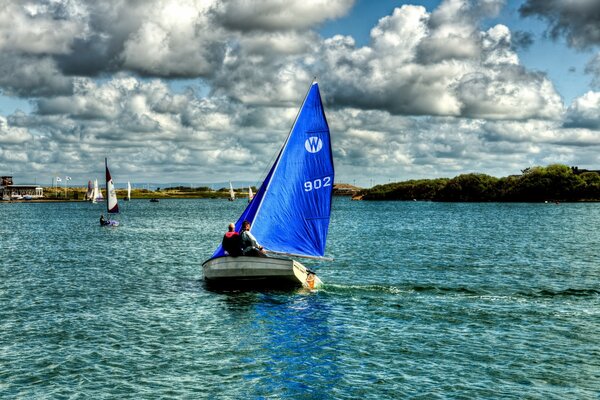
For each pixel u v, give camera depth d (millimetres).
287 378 18375
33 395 17016
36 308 28047
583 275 38938
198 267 44156
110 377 18422
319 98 31984
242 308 27516
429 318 25500
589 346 21344
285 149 32531
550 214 148625
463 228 92125
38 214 171000
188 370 19078
